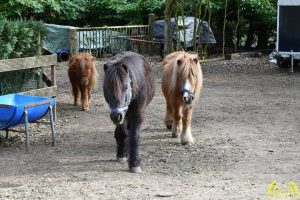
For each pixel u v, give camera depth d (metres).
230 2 20.38
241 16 21.16
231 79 14.39
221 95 12.05
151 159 7.21
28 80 9.59
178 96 7.74
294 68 16.23
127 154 7.11
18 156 7.42
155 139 8.29
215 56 19.83
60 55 18.66
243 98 11.66
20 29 9.12
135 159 6.62
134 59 6.57
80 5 22.58
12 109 7.33
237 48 21.92
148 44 20.00
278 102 11.15
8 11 18.62
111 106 6.07
